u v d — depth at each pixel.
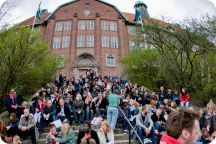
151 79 21.66
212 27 18.09
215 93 16.58
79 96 11.09
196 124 2.25
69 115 10.73
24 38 15.74
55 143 8.14
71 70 45.91
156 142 8.81
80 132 7.98
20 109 10.82
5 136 7.77
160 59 20.59
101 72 46.19
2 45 14.46
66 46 47.34
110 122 9.89
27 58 16.11
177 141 2.22
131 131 9.66
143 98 13.91
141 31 20.91
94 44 47.53
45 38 47.62
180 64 19.30
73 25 48.22
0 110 13.35
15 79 15.23
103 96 11.63
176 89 18.77
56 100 11.20
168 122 2.29
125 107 10.59
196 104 16.34
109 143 7.94
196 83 17.88
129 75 24.28
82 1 49.12
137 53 23.91
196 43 18.33
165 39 19.67
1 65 14.47
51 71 21.62
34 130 9.03
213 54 17.97
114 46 47.88
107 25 48.75
